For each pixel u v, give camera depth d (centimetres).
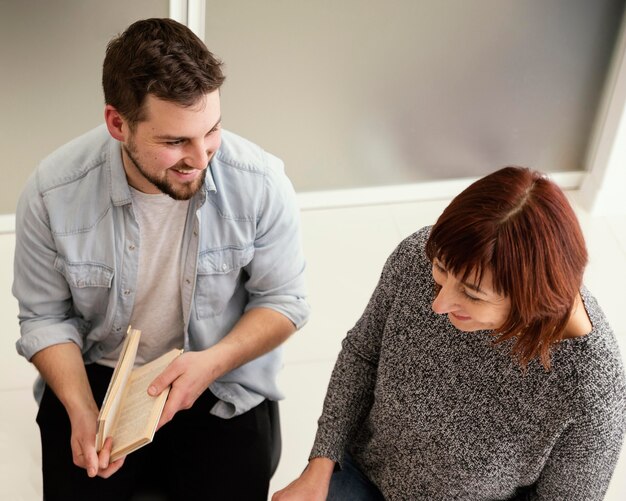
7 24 233
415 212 294
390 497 165
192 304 173
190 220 163
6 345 246
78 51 242
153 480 177
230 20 244
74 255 164
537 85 273
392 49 258
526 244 116
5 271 265
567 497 143
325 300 265
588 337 128
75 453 161
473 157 289
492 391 140
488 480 150
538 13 257
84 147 162
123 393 162
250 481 174
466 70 266
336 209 294
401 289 146
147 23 140
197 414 181
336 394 165
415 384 148
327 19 248
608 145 280
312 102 266
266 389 184
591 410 130
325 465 162
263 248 174
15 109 251
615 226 293
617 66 267
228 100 262
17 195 271
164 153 145
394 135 279
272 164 169
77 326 178
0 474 216
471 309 124
